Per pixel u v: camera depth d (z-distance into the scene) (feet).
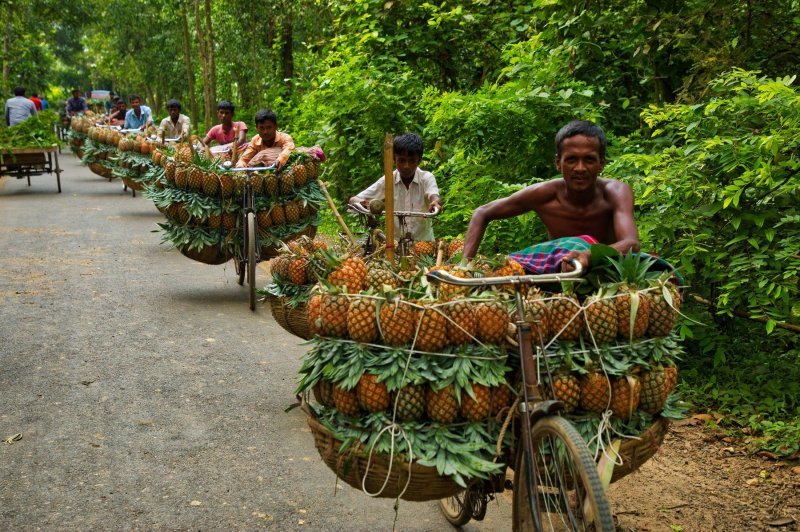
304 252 18.45
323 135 37.45
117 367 19.79
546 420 9.27
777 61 24.02
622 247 11.38
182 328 23.41
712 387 18.45
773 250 17.52
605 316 10.07
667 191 18.20
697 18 23.21
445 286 10.61
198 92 98.43
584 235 12.30
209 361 20.53
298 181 26.58
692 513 13.25
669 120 21.17
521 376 9.91
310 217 27.45
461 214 25.99
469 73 38.63
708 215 18.01
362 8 37.70
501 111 24.43
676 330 18.72
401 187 20.45
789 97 17.04
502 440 9.87
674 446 15.92
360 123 35.96
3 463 14.40
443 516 13.14
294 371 20.01
